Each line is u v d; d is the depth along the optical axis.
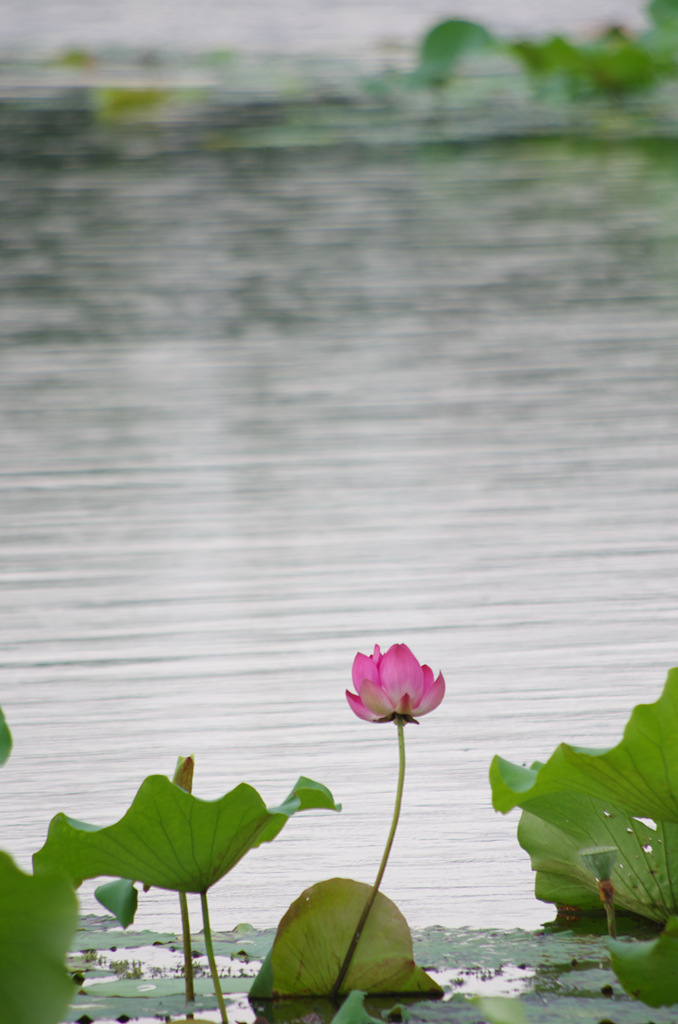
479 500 19.38
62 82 71.44
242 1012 12.19
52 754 13.35
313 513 18.97
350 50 82.31
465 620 14.73
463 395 25.05
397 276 34.62
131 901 12.16
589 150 52.69
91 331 30.17
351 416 23.95
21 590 15.97
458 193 44.75
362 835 12.94
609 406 24.05
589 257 35.84
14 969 11.80
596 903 12.56
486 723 13.50
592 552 16.98
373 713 12.23
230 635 14.38
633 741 12.05
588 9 90.75
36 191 45.50
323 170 49.25
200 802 12.02
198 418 23.94
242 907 12.62
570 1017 12.12
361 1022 12.04
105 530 18.31
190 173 48.59
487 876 12.74
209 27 91.00
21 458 21.72
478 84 71.38
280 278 34.53
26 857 12.74
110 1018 12.16
